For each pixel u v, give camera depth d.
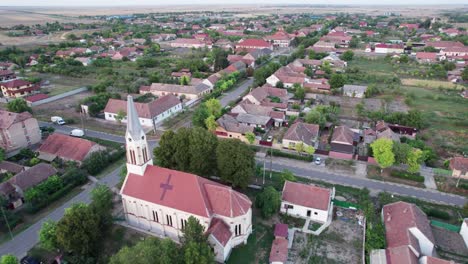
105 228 69.94
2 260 57.81
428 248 65.31
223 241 62.62
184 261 55.19
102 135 121.56
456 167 92.44
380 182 91.25
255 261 64.69
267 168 98.69
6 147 107.44
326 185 89.81
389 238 66.81
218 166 81.69
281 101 154.00
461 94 166.00
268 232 72.62
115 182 91.44
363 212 77.31
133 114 66.00
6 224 73.31
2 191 79.44
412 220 67.19
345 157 104.00
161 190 69.25
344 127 115.56
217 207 66.31
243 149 81.50
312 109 137.88
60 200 83.81
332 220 76.25
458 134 121.62
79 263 62.00
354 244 68.88
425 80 190.50
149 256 52.50
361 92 163.75
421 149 105.56
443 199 83.56
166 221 70.00
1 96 166.12
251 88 168.50
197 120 122.25
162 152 85.88
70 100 161.62
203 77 195.38
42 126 128.75
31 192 79.19
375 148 92.88
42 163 91.06
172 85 166.62
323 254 66.31
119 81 190.88
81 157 98.31
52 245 62.84
